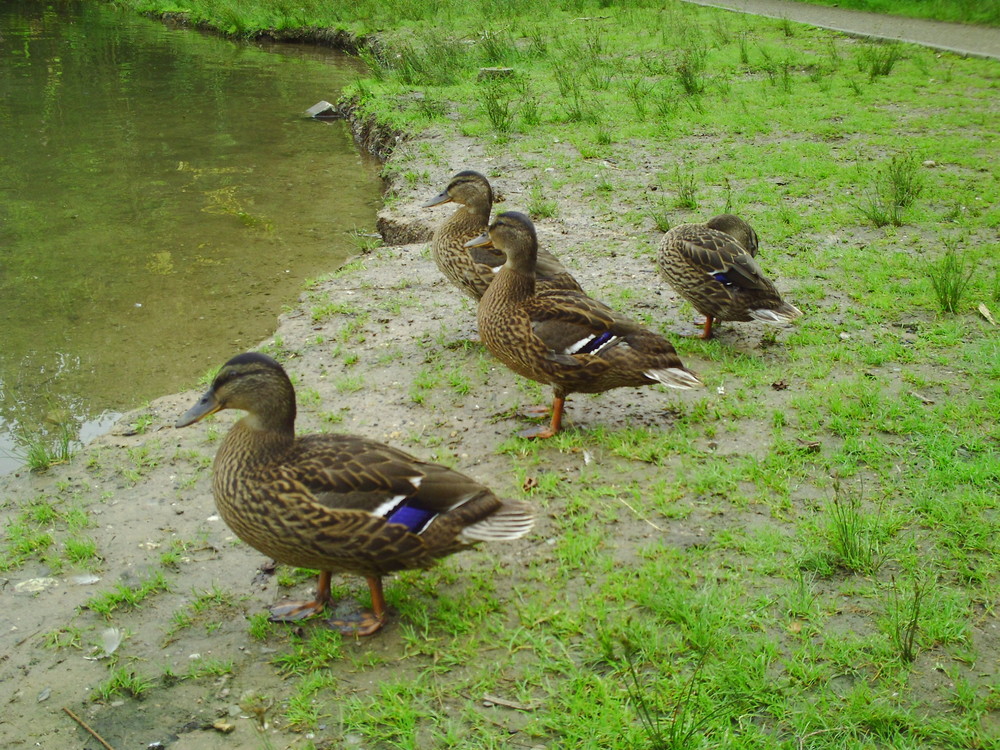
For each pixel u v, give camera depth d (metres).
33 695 1.66
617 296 2.77
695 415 2.22
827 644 1.67
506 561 1.86
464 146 4.27
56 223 3.67
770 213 3.27
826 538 1.86
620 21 7.43
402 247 3.23
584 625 1.72
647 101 4.93
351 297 2.86
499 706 1.61
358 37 7.65
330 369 2.48
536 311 2.14
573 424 2.22
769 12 7.67
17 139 4.84
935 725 1.55
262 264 3.33
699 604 1.73
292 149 4.79
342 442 1.74
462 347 2.55
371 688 1.65
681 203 3.37
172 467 2.14
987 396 2.24
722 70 5.60
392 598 1.80
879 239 3.08
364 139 4.90
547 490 2.02
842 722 1.56
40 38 8.11
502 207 3.44
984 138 4.08
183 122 5.28
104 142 4.83
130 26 9.02
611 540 1.89
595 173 3.78
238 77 6.57
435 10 8.38
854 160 3.82
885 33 6.52
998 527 1.88
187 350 2.78
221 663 1.70
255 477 1.68
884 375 2.35
